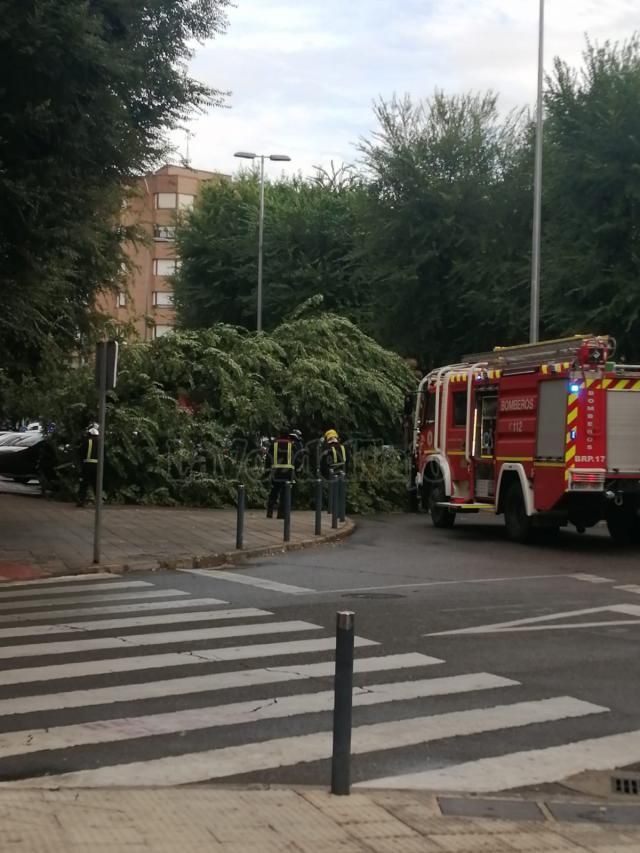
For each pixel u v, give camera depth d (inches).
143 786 209.9
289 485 681.6
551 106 1101.7
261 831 183.2
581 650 348.8
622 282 1046.4
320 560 607.5
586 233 1085.8
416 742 246.2
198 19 563.2
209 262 1948.8
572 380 638.5
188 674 308.7
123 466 939.3
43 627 382.9
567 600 455.5
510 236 1332.4
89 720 259.6
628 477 644.1
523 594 473.1
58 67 473.4
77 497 927.7
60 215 526.9
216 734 249.0
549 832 190.4
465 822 193.5
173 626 386.0
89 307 887.1
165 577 530.0
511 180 1359.5
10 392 981.2
